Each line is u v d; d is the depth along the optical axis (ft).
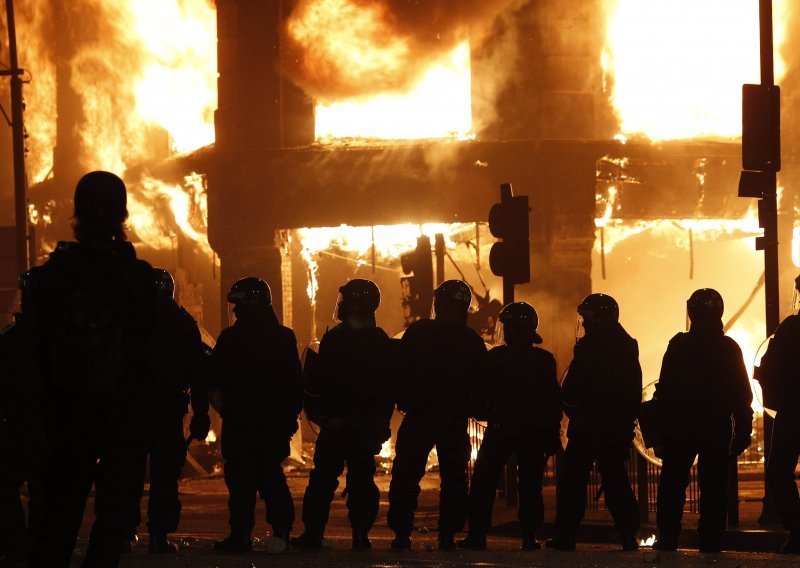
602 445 75.00
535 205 192.03
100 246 40.75
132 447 41.37
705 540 73.31
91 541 41.37
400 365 73.05
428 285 182.60
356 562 58.39
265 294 71.67
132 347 40.73
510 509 121.08
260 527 114.21
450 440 72.79
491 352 75.36
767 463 75.97
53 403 40.57
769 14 96.84
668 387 73.15
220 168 199.31
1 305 176.55
